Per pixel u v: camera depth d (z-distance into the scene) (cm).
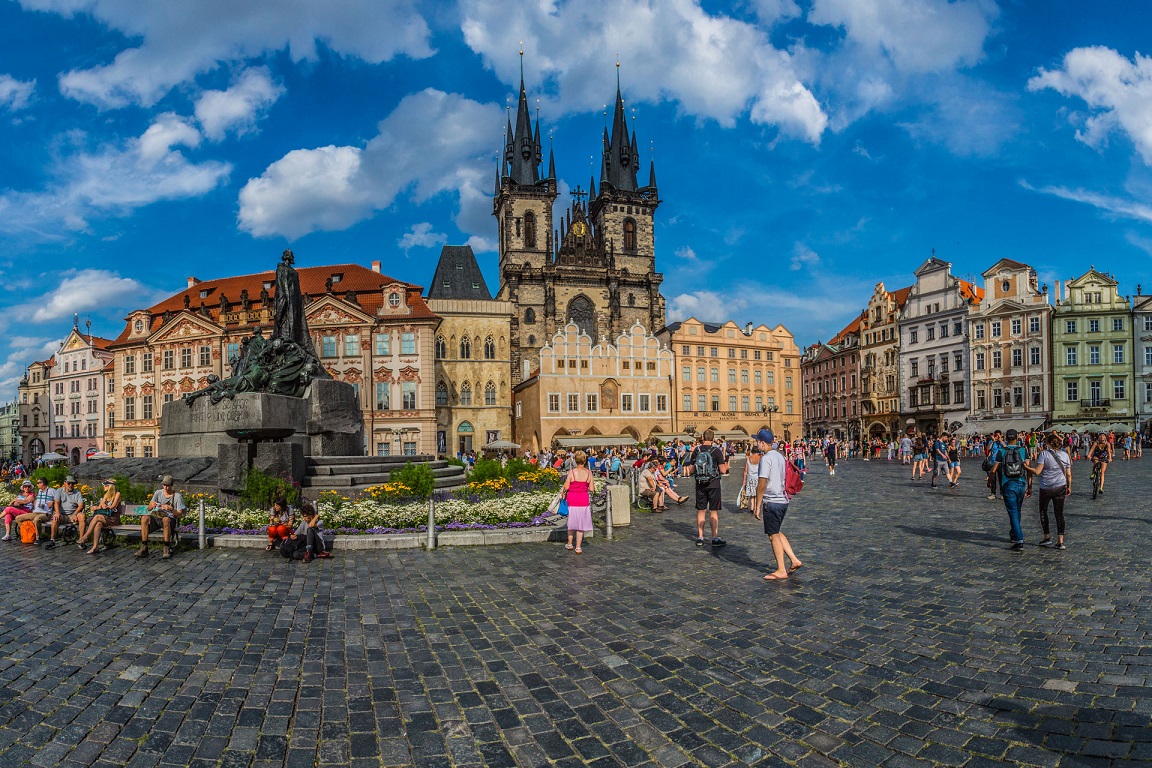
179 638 852
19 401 12038
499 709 641
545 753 557
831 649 785
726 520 1953
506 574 1216
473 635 861
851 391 10744
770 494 1153
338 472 2219
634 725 605
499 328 8075
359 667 752
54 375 11062
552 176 11638
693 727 598
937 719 601
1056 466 1372
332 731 598
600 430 8494
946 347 8844
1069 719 591
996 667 716
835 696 655
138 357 7500
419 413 6825
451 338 7950
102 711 635
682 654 780
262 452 1852
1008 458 1363
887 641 809
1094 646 769
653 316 11512
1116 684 661
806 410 12362
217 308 7369
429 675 727
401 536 1488
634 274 11525
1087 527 1630
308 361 2586
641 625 893
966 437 7938
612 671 732
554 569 1257
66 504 1605
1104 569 1155
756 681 696
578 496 1423
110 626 905
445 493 2211
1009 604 951
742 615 930
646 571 1230
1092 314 7775
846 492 2769
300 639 848
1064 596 986
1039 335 7975
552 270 10975
